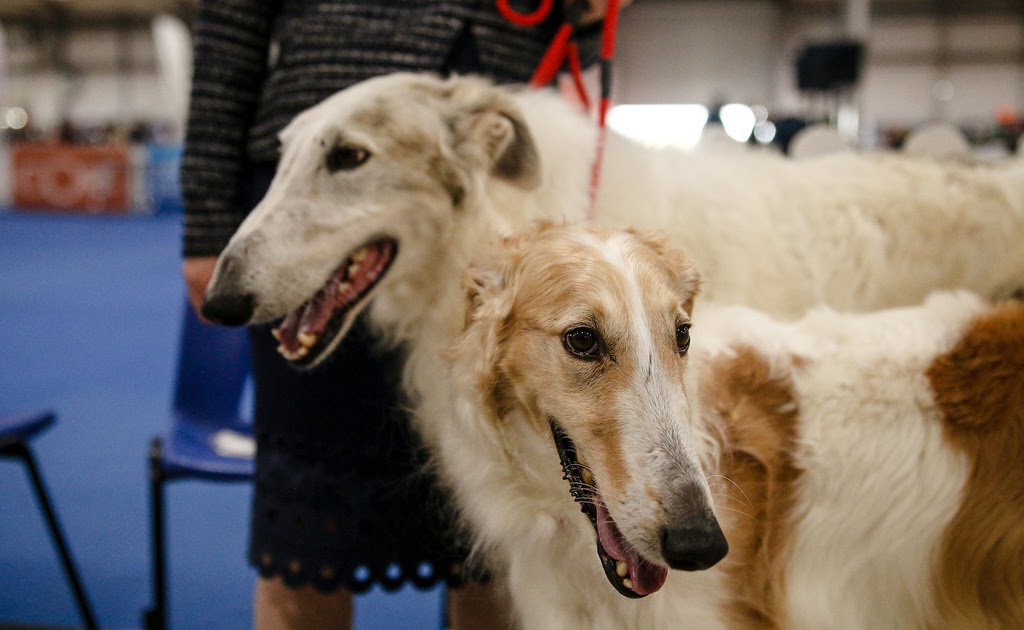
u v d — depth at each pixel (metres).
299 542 2.44
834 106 10.41
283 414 2.44
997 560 2.12
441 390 2.26
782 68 28.28
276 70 2.44
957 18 28.09
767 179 2.94
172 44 16.69
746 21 28.12
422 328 2.39
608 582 1.97
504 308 1.88
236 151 2.44
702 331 2.28
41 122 32.50
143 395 6.76
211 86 2.38
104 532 4.41
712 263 2.71
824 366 2.19
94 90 32.53
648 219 2.61
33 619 3.57
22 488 4.93
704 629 2.00
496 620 2.62
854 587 2.18
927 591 2.18
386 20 2.41
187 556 4.16
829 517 2.15
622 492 1.62
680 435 1.65
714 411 2.08
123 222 19.22
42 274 12.59
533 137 2.45
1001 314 2.21
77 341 8.59
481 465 2.02
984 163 3.10
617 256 1.82
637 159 2.69
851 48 10.06
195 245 2.39
